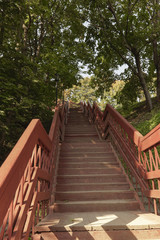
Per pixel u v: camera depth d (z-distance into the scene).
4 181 1.38
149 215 3.01
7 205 1.43
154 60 13.34
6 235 1.58
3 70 8.23
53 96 11.42
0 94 7.50
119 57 14.55
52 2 12.41
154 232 2.41
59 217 2.99
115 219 2.78
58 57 10.84
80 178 4.62
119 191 3.98
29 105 8.33
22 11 10.51
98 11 12.58
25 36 11.37
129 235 2.40
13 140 10.17
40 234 2.37
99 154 5.86
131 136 4.17
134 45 12.63
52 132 4.43
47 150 3.49
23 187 2.03
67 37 13.79
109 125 6.98
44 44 14.45
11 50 8.77
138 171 3.87
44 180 3.14
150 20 12.38
